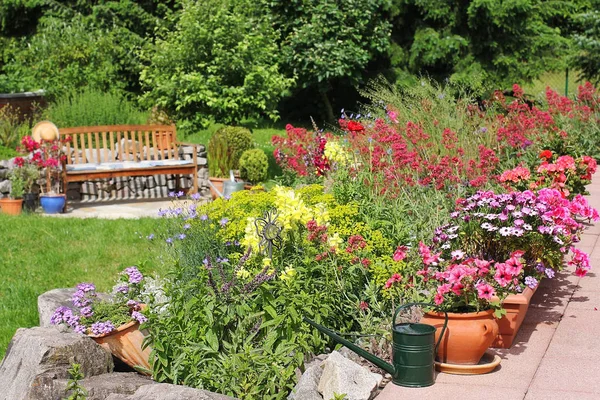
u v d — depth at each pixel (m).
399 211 6.60
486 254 5.78
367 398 4.43
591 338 5.27
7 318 6.68
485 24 21.05
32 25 21.39
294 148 9.42
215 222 6.78
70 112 13.73
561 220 5.48
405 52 21.88
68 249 8.49
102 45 17.12
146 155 12.59
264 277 5.09
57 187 11.16
